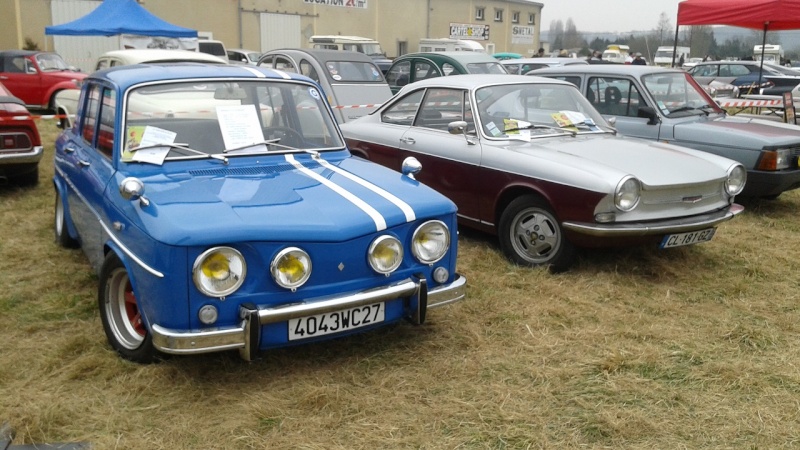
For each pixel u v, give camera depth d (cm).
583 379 369
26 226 640
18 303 456
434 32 3678
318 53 1216
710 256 590
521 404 342
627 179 482
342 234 338
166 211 331
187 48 1820
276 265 324
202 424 317
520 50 4444
